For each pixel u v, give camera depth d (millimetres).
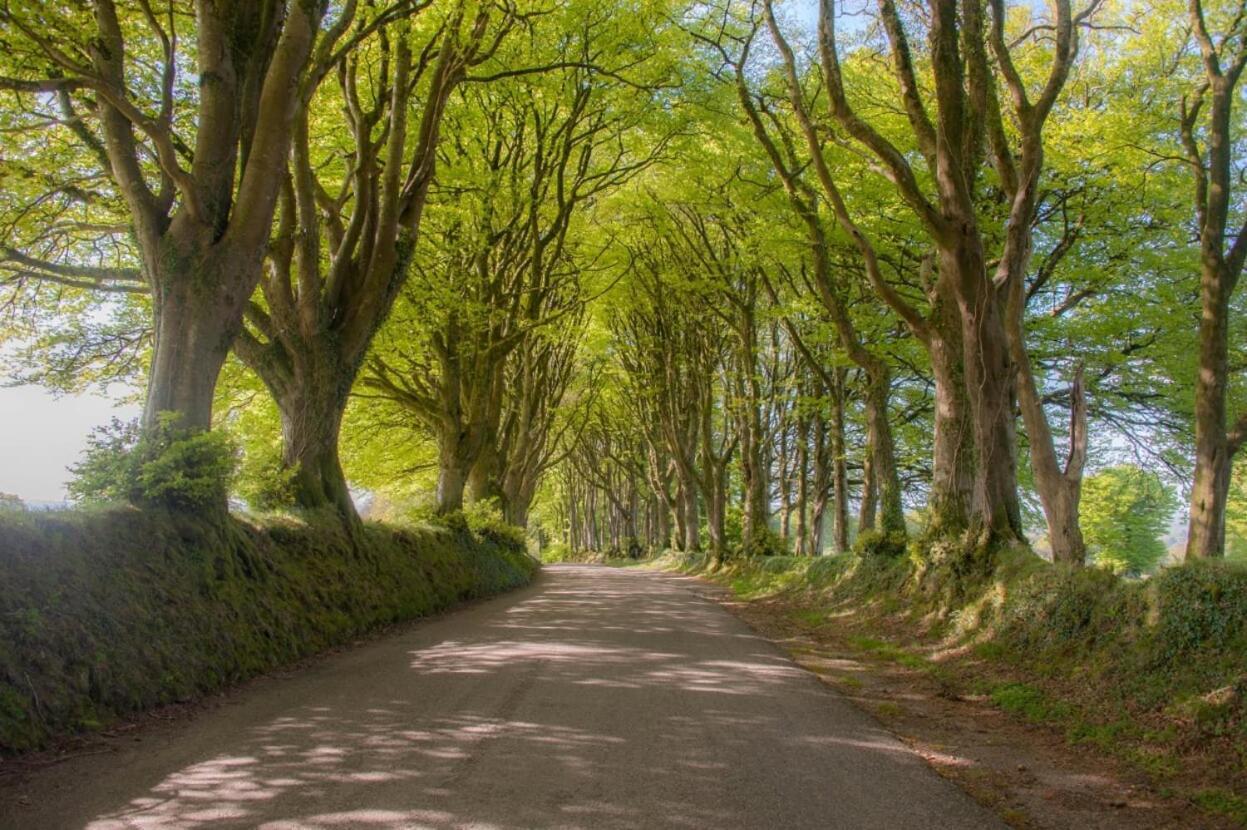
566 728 6387
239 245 9898
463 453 21781
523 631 12688
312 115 15969
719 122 18469
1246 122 17672
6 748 5371
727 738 6293
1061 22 10781
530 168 21250
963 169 12508
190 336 9617
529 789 4906
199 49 10047
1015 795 5305
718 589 25172
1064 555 10508
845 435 25422
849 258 19000
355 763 5367
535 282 21516
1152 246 18734
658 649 10984
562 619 14680
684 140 19219
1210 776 5641
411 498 36906
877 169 12430
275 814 4418
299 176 12820
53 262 14672
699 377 31641
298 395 13516
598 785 5031
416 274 18641
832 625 14453
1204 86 13461
